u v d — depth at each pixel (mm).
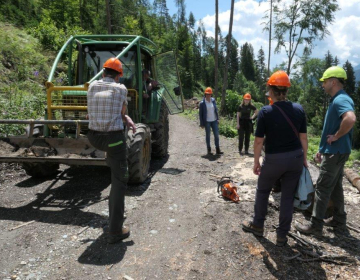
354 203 4410
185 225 3592
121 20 31469
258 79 96938
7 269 2699
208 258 2930
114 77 3256
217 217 3805
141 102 5625
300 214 3957
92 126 3104
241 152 7887
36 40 15953
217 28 20047
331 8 19297
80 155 4074
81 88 4434
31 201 4227
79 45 5672
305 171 3074
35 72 10242
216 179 5410
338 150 3133
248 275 2699
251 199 4395
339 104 3092
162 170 5918
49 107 4547
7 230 3391
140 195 4492
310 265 2869
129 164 4562
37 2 31312
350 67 61750
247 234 3385
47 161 4000
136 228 3498
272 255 3000
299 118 2938
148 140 5168
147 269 2740
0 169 5465
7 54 11516
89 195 4461
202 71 83875
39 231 3375
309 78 38594
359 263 2912
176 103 7352
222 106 19984
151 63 6719
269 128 2941
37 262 2812
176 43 70750
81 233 3346
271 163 2973
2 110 7160
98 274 2654
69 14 26719
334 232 3512
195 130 12500
